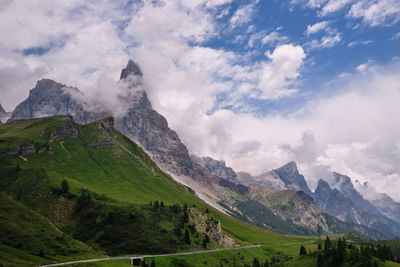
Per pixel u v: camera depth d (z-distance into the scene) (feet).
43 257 654.12
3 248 637.71
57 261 640.99
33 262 609.01
